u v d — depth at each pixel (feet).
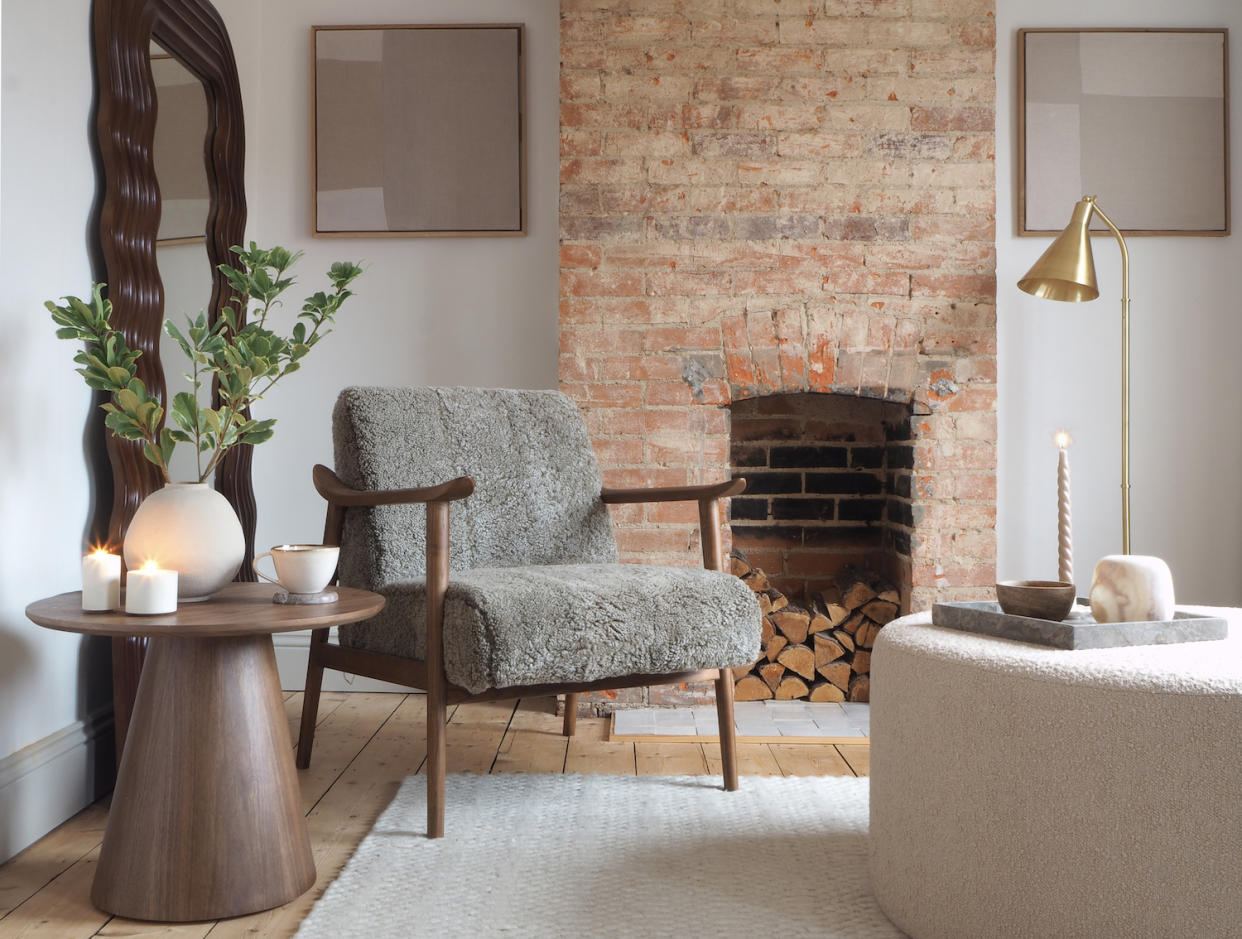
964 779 4.56
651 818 6.67
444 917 5.15
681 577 6.89
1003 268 10.52
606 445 9.80
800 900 5.36
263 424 6.33
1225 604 10.50
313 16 10.56
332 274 7.03
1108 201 10.45
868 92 9.73
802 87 9.73
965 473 9.80
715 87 9.73
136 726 5.36
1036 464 10.55
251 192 10.46
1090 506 10.53
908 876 4.91
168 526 5.79
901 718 4.97
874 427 11.10
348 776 7.67
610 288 9.77
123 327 6.99
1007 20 10.54
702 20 9.72
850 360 9.77
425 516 6.98
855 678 10.23
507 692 6.52
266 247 10.55
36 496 6.36
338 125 10.48
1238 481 10.53
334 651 7.61
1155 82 10.43
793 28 9.73
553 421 8.54
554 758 8.20
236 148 9.61
